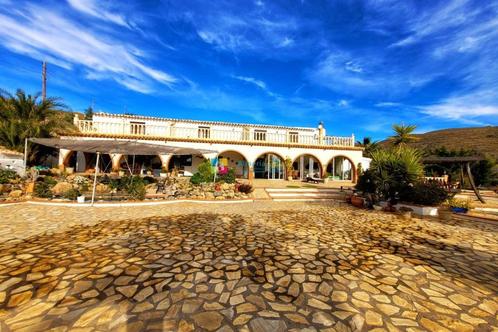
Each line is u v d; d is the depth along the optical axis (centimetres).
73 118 2033
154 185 1431
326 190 1681
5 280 385
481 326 302
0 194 1116
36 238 607
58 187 1228
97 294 351
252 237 655
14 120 1677
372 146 3438
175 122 2216
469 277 438
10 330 274
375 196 1244
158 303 333
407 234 716
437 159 1551
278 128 2512
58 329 277
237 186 1541
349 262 494
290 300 349
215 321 298
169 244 579
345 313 321
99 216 884
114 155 1914
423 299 362
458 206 1069
